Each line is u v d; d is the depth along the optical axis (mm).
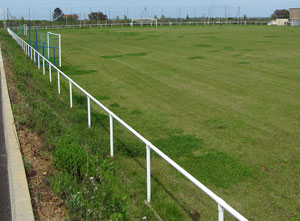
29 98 9734
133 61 21453
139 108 10953
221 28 58531
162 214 4836
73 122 8977
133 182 5801
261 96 11984
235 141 7914
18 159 5695
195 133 8516
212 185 5938
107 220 4055
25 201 4434
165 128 8938
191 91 13047
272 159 6906
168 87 13867
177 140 8008
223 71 17016
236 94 12367
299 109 10320
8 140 6562
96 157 6020
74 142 6195
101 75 16859
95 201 4496
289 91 12609
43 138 6793
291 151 7277
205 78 15438
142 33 48438
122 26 72125
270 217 5027
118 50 28000
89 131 8281
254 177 6199
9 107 8812
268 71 16641
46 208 4391
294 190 5746
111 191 4938
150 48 28766
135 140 8031
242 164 6703
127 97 12430
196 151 7387
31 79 13609
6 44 29312
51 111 8781
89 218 4047
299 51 23906
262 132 8461
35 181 5090
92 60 22484
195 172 6410
